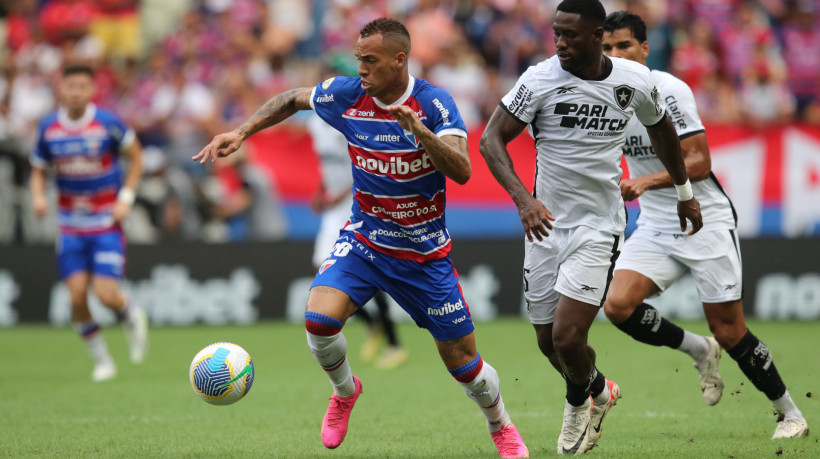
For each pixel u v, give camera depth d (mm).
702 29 59719
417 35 59812
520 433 22391
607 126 18469
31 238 53469
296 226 52438
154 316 50781
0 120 59969
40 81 61562
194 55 61812
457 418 24766
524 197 18094
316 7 62844
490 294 50750
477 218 51875
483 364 19031
